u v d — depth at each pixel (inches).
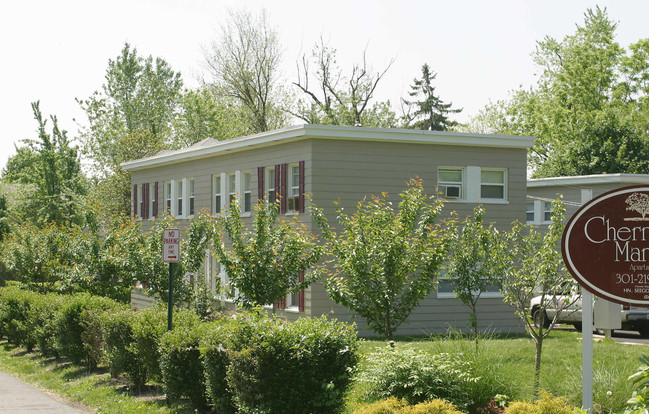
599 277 295.3
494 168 872.3
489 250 491.8
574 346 578.9
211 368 369.1
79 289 793.6
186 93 1989.4
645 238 292.8
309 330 338.3
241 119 1795.0
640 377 261.3
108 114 2036.2
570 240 298.4
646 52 1761.8
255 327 344.5
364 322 800.3
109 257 685.9
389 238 483.8
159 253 649.0
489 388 342.0
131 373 482.9
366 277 481.7
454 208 850.1
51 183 1349.7
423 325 831.1
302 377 326.3
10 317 760.3
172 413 410.0
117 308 547.8
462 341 384.8
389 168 828.0
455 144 850.8
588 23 1844.2
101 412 429.4
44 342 661.3
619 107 1664.6
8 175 2011.6
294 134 813.9
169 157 1097.4
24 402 473.4
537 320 697.6
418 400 326.6
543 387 374.9
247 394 334.6
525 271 443.8
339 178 810.8
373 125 1814.7
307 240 600.1
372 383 345.1
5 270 1318.9
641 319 781.3
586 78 1716.3
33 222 1325.0
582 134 1473.9
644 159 1412.4
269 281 561.3
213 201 1013.2
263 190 893.8
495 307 861.2
